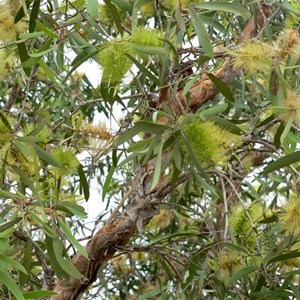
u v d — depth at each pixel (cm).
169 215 341
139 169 253
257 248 256
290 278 250
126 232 252
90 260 254
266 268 250
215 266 258
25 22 247
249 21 262
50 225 237
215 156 207
